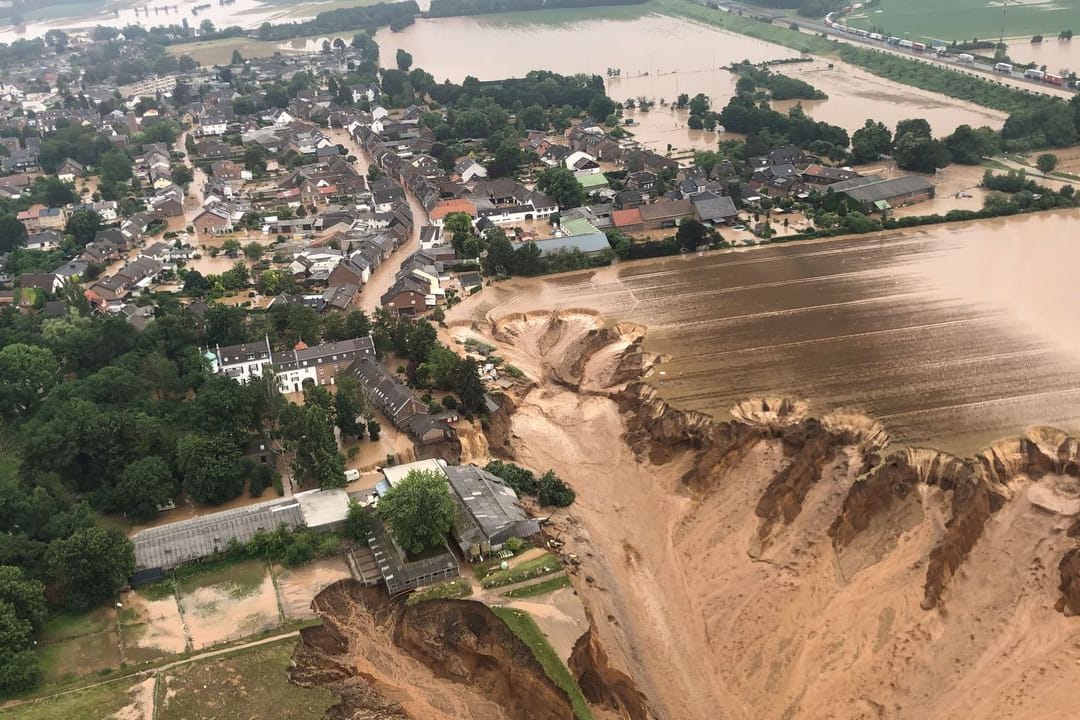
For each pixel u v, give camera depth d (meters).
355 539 131.00
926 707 110.06
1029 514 128.75
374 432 159.00
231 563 127.25
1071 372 158.88
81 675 108.94
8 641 107.88
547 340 196.50
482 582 122.12
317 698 105.94
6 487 131.75
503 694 111.75
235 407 153.75
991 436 141.12
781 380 164.25
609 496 150.12
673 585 131.50
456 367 171.50
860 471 139.88
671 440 156.25
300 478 146.12
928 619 119.75
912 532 131.00
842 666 116.44
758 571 131.38
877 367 166.00
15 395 167.12
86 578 118.38
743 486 145.12
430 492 126.00
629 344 186.50
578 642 113.00
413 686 112.12
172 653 112.00
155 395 172.75
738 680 117.06
